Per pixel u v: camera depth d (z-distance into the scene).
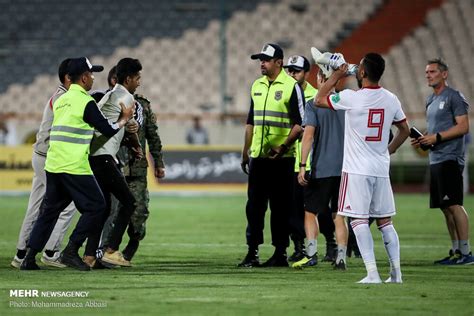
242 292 31.09
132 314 26.59
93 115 36.34
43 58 125.31
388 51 123.88
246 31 126.00
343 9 127.44
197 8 128.12
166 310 27.27
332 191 38.59
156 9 128.62
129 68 38.22
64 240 53.84
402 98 119.31
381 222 33.69
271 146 40.22
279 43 124.81
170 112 120.19
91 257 38.06
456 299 29.66
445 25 124.94
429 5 126.56
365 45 124.56
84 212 37.28
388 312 27.08
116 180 37.94
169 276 35.78
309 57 123.81
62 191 37.31
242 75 122.31
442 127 42.78
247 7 127.94
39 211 38.78
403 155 106.69
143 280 34.34
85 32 127.56
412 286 32.81
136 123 37.97
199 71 123.38
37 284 32.94
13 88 123.19
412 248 50.16
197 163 101.75
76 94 36.72
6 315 26.56
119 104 37.78
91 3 129.50
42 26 127.94
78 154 36.66
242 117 110.25
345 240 38.41
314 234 38.84
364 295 30.39
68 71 37.09
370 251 33.38
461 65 121.38
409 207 82.19
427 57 122.75
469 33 123.94
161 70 123.75
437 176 42.59
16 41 126.75
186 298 29.67
